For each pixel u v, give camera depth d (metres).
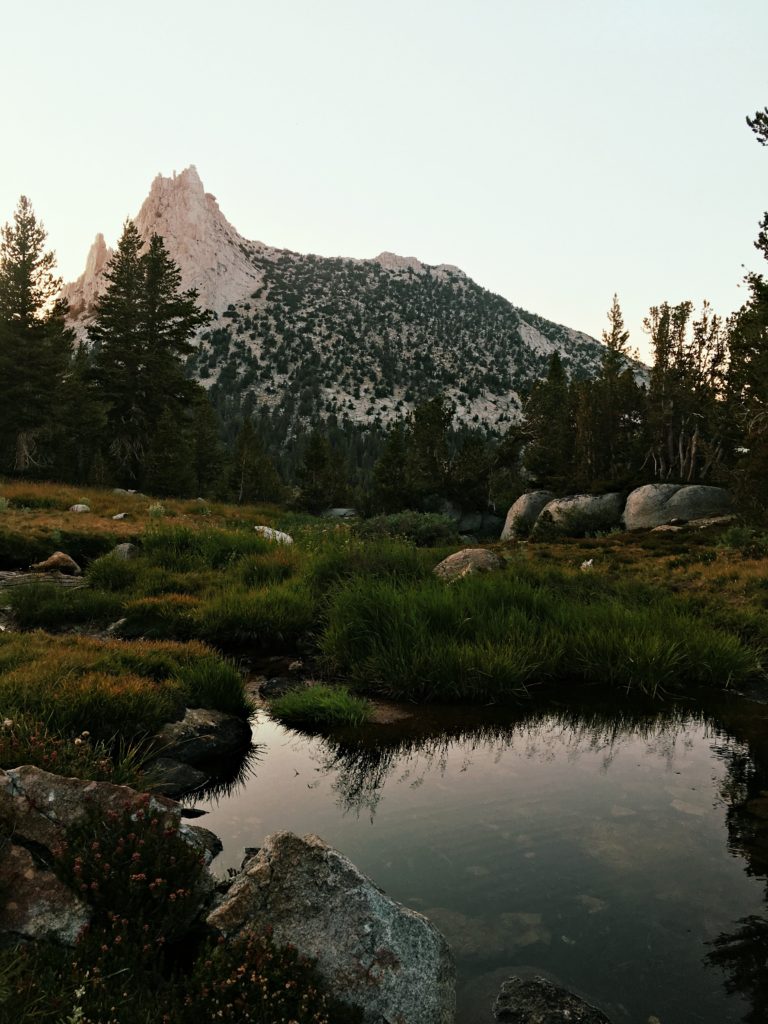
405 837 4.71
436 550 20.41
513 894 3.93
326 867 3.41
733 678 9.28
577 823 4.96
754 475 26.45
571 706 8.21
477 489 57.28
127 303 46.22
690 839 4.68
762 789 5.66
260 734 7.15
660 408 43.84
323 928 3.15
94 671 7.22
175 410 49.00
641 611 11.70
